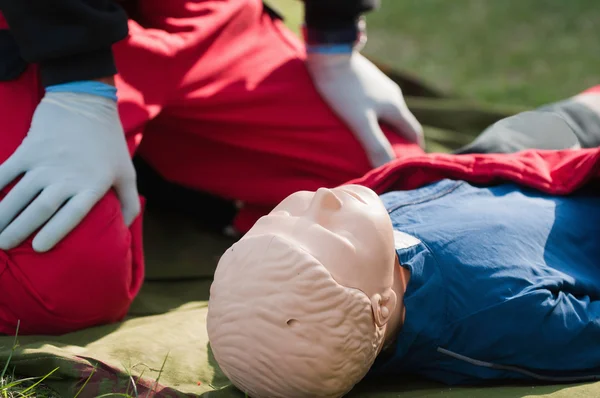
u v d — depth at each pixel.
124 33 1.99
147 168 2.76
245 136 2.49
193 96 2.33
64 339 1.90
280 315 1.42
